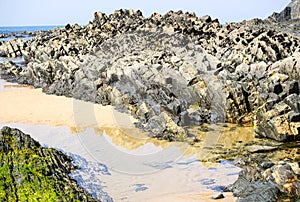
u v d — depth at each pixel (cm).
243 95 2412
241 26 5066
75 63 3553
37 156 1503
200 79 2625
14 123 2428
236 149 1894
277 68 2592
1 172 1323
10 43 7006
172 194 1369
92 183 1472
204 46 4153
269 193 1240
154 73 2761
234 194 1324
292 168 1420
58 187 1310
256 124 2167
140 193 1389
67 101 3033
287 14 6906
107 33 5450
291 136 1978
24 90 3597
